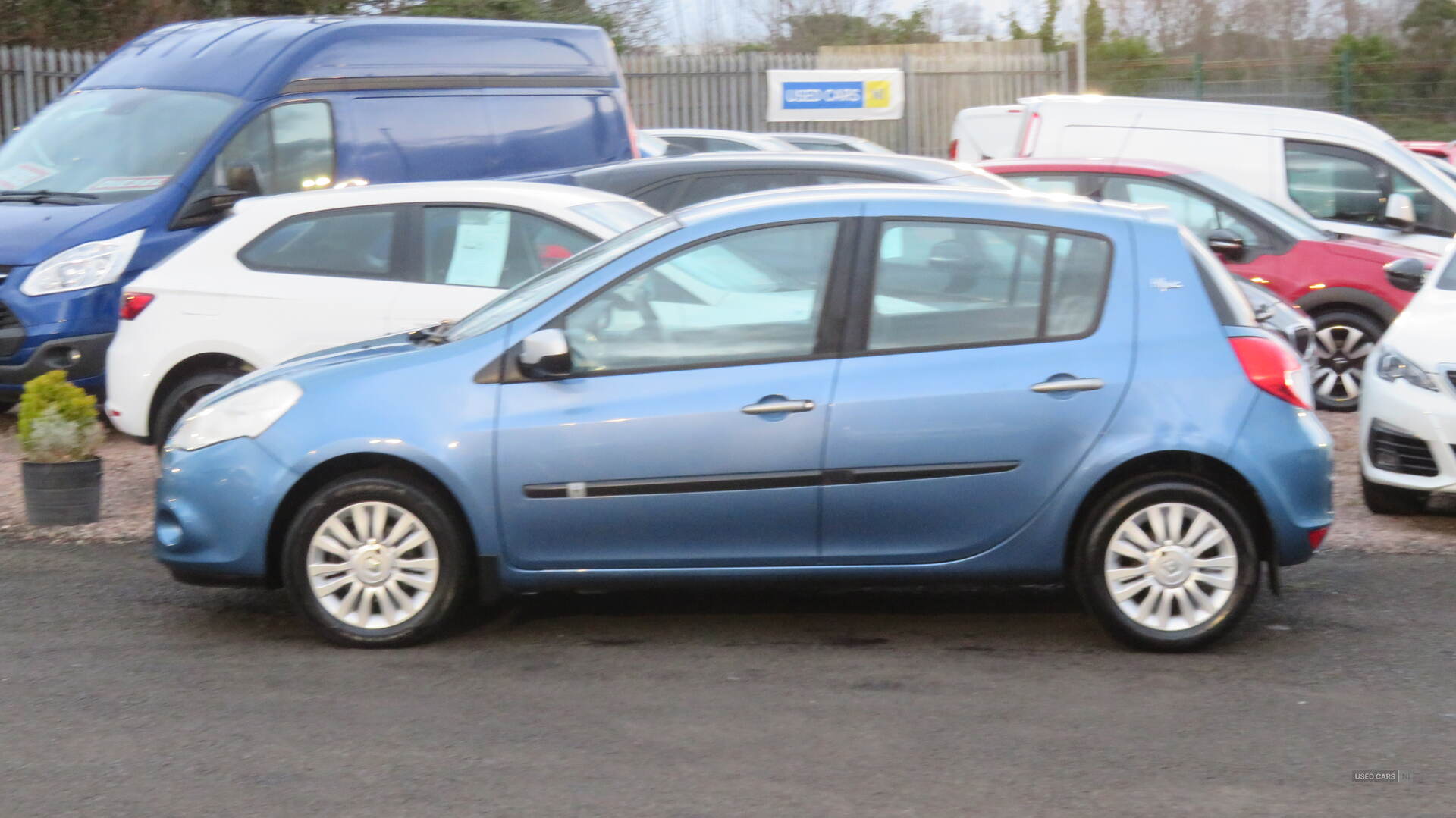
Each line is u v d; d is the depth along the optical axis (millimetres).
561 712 4746
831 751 4395
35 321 9258
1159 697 4883
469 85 11172
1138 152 12969
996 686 5004
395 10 25156
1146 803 4012
